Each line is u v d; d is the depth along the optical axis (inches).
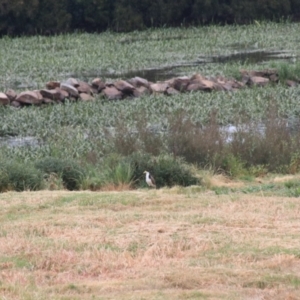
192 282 1156.5
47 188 2081.7
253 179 2252.7
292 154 2437.3
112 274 1208.8
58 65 5378.9
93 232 1454.2
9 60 5629.9
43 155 2532.0
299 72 4461.1
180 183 2148.1
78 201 1756.9
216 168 2347.4
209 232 1445.6
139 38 7268.7
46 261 1267.2
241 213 1609.3
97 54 5885.8
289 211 1631.4
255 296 1099.3
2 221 1583.4
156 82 4271.7
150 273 1198.3
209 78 4222.4
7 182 2046.0
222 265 1236.5
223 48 6373.0
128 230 1465.3
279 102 3577.8
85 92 3882.9
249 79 4345.5
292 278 1167.0
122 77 4781.0
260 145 2456.9
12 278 1192.2
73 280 1189.1
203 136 2450.8
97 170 2239.2
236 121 2682.1
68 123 3196.4
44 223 1534.2
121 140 2468.0
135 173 2171.5
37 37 7455.7
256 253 1298.0
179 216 1582.2
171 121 2596.0
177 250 1320.1
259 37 7042.3
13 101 3671.3
